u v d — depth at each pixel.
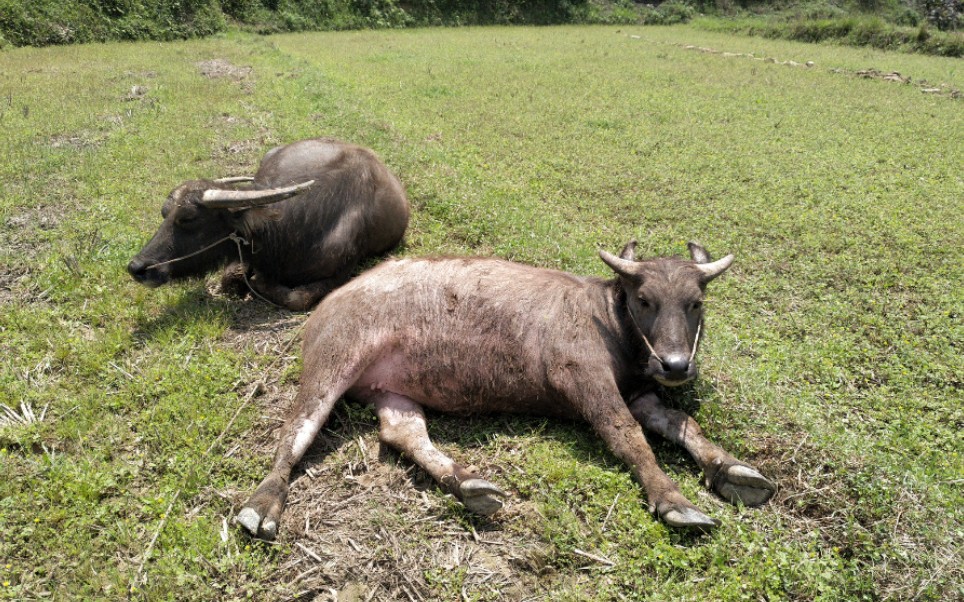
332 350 4.38
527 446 4.32
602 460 4.19
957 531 3.53
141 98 13.41
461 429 4.55
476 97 15.04
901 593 3.31
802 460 4.09
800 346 5.54
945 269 6.85
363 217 6.40
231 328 5.71
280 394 4.84
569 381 4.21
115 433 4.33
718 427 4.43
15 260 6.43
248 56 20.16
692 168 10.15
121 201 7.81
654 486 3.80
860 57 22.83
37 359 5.03
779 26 30.64
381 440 4.30
